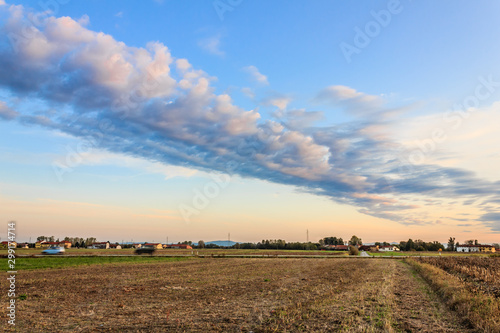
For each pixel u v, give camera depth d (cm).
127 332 1113
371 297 1769
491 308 1331
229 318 1307
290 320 1269
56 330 1125
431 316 1373
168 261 5250
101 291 1991
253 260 5709
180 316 1341
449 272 3553
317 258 6675
